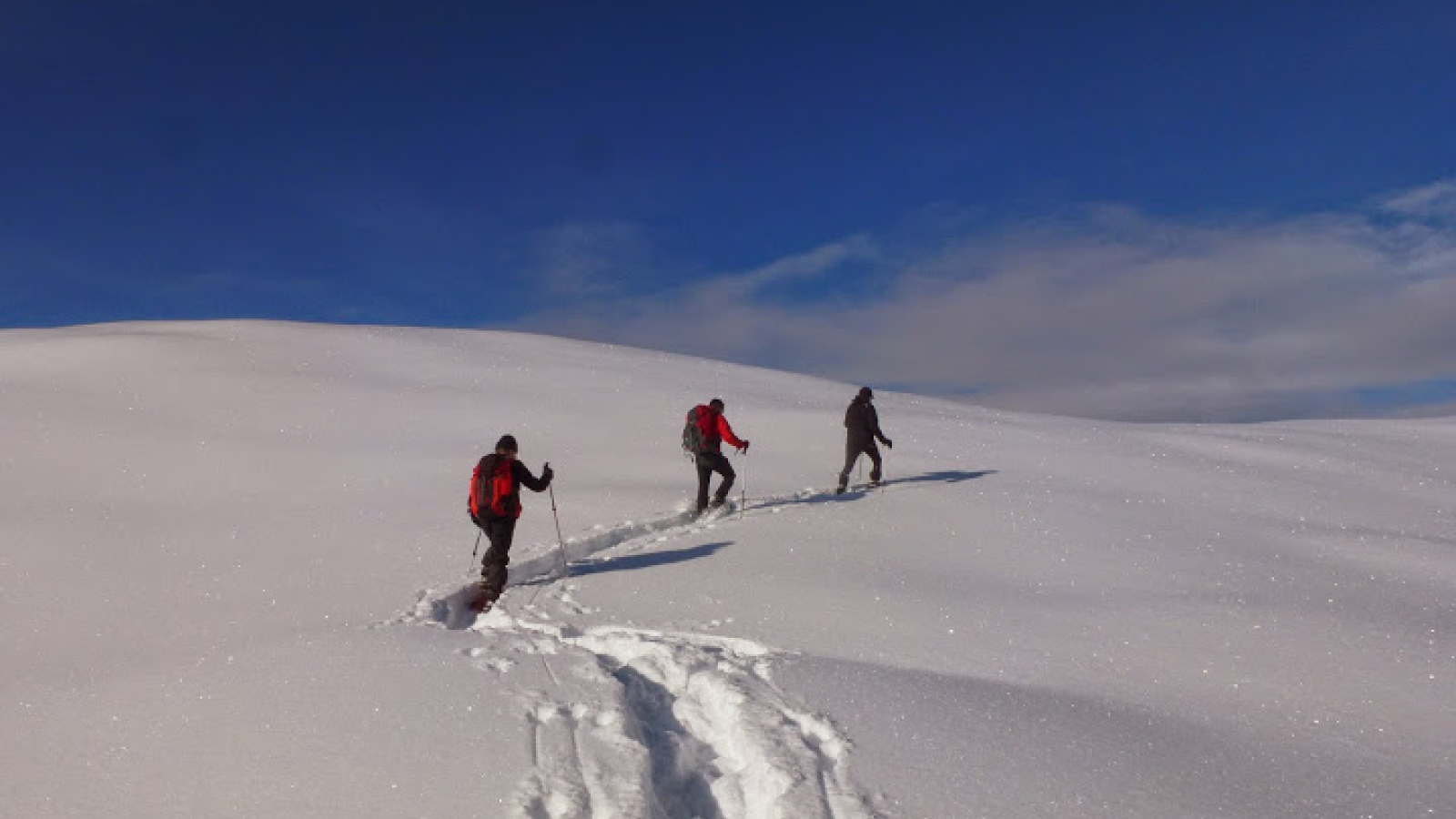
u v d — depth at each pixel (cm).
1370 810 416
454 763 441
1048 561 952
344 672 571
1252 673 617
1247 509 1223
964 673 611
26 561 991
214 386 1905
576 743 464
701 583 847
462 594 848
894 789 422
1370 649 670
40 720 548
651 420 1844
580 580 876
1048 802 415
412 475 1398
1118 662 641
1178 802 420
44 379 1895
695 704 539
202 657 655
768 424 1852
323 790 421
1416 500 1302
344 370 2125
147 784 443
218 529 1119
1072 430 1917
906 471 1493
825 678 558
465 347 2548
